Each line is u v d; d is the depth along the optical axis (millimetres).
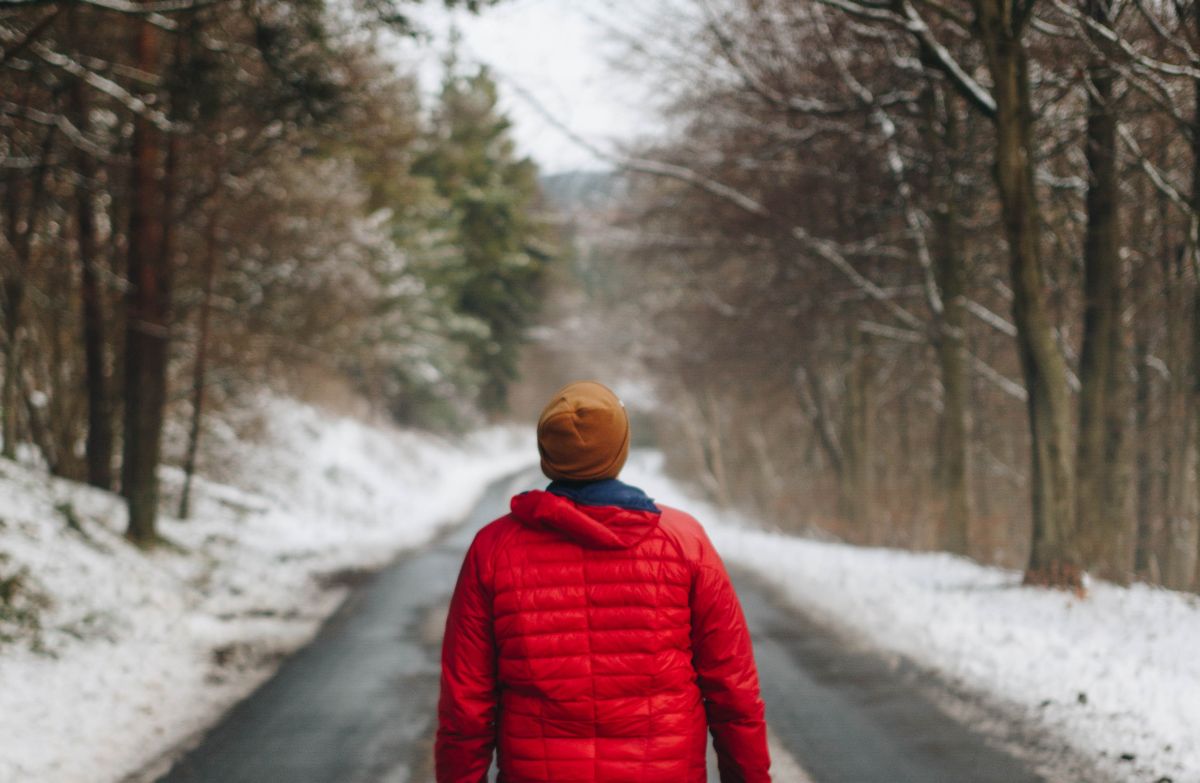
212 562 13766
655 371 33438
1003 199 10359
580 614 2178
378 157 16125
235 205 16734
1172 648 7410
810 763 5285
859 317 21203
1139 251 14664
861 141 15547
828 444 27016
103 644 8180
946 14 10305
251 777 5281
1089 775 4938
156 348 13391
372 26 10922
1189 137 10648
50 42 9555
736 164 16391
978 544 17516
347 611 11305
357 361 34375
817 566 13773
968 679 7035
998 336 22828
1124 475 13336
